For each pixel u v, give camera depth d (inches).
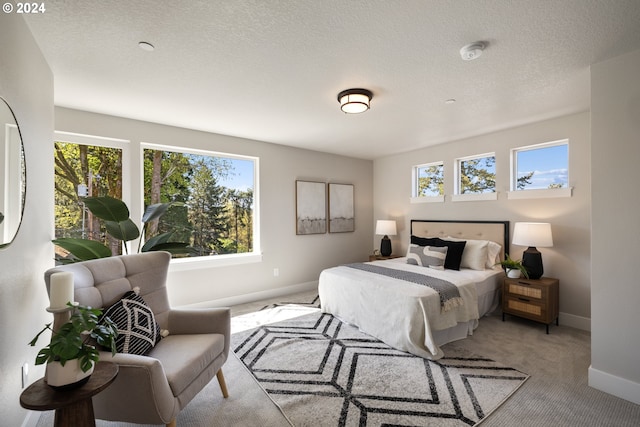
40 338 71.9
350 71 84.7
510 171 141.7
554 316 117.2
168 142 135.4
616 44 70.4
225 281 153.6
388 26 64.4
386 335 106.7
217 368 73.4
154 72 85.0
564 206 124.6
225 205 158.7
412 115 122.1
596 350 79.2
